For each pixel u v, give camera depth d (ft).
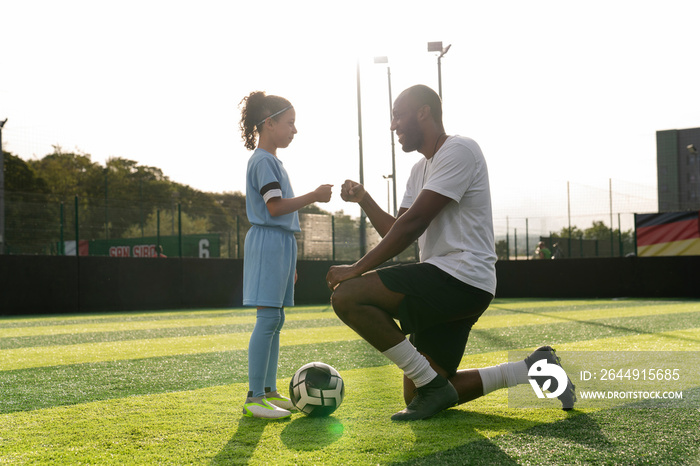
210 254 66.85
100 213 64.13
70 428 7.29
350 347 16.69
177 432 7.00
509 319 26.76
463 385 7.78
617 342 16.51
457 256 7.30
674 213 57.36
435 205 7.19
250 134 8.98
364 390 9.70
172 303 41.91
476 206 7.52
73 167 123.34
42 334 22.08
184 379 11.31
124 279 39.65
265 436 6.73
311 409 7.63
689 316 27.04
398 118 8.13
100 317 32.48
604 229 67.77
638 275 48.49
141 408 8.50
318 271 49.67
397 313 7.26
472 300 7.27
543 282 51.96
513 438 6.45
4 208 55.42
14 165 104.99
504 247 66.85
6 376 11.87
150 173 145.18
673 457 5.76
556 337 18.39
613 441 6.33
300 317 30.81
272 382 8.64
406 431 6.81
